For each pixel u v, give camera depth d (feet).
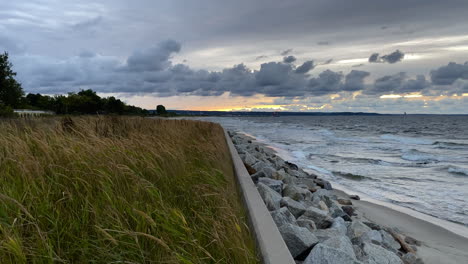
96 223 7.36
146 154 13.83
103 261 6.57
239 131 163.53
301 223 15.19
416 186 37.29
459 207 28.45
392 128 225.35
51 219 7.39
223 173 17.02
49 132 16.75
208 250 7.97
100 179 9.66
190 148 20.68
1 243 5.81
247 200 13.46
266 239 9.39
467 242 19.29
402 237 18.76
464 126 257.34
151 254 7.08
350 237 15.78
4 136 13.75
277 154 66.95
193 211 9.92
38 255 6.06
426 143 107.04
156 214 8.24
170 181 12.31
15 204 7.38
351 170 48.11
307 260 9.70
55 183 8.96
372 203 28.73
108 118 29.07
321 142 101.35
